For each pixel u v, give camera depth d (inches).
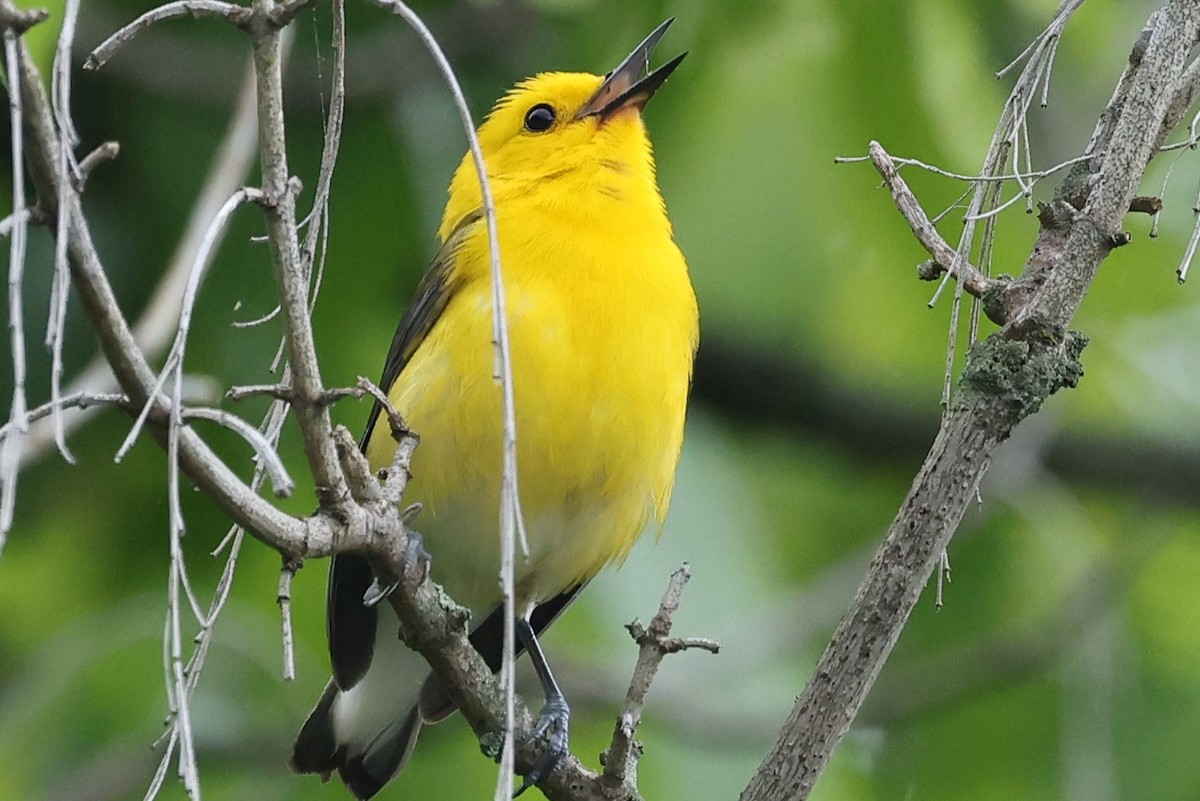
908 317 490.0
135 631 469.7
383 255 471.8
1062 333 244.7
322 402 225.6
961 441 245.8
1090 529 537.6
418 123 474.3
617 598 487.8
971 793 514.0
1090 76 472.1
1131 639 515.5
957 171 429.7
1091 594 503.8
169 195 463.2
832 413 563.5
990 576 530.9
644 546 494.9
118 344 201.5
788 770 248.8
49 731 475.5
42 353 440.1
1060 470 567.8
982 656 504.7
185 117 466.9
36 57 301.7
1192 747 500.4
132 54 462.3
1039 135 470.6
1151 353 544.7
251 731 483.8
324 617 483.8
